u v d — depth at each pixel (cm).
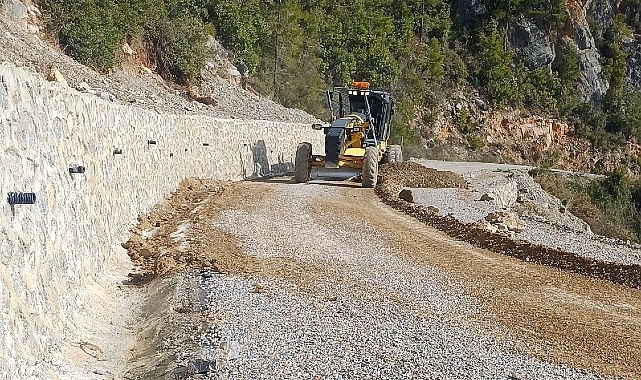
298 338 741
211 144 1919
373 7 5878
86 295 817
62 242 738
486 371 680
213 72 3127
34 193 631
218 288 896
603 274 1152
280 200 1648
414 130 5250
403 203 1719
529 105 6406
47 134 714
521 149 6094
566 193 3553
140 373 658
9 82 600
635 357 760
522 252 1266
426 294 957
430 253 1228
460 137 5750
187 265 1006
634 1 8188
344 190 1945
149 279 981
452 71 6100
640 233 3828
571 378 680
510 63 6462
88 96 944
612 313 938
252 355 685
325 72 4641
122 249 1077
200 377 623
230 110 2728
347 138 2142
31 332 593
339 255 1148
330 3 5309
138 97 1994
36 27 1916
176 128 1609
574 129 6475
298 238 1246
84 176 874
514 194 2750
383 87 5100
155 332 761
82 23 2048
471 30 6550
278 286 938
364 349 720
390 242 1289
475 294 980
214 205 1512
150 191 1367
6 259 550
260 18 3953
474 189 2298
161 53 2627
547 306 947
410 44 5891
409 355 710
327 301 887
